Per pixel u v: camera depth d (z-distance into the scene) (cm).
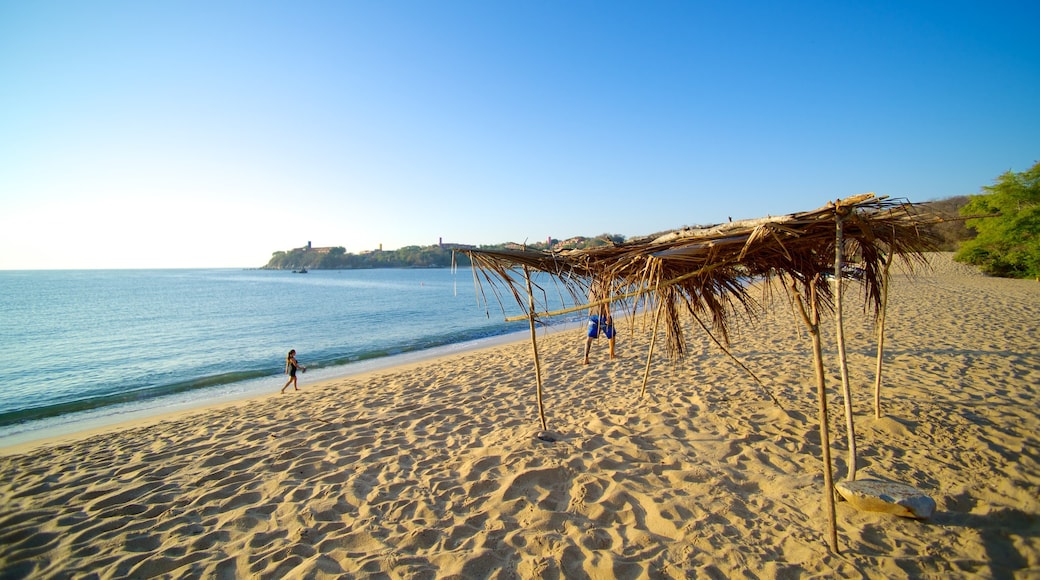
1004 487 343
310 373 1191
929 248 395
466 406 665
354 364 1299
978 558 270
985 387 581
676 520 324
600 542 305
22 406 936
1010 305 1326
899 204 273
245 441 564
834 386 625
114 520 374
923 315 1192
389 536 330
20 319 2620
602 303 380
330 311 2916
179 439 595
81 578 299
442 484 408
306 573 292
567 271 465
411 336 1847
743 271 379
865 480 341
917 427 456
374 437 548
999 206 2100
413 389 809
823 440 287
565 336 1407
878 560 270
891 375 656
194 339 1842
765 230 267
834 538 280
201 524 364
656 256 316
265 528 354
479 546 309
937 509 320
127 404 938
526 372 880
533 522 335
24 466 516
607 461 426
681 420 530
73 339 1872
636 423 532
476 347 1523
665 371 785
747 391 626
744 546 291
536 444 477
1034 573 256
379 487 411
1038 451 397
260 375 1186
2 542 345
